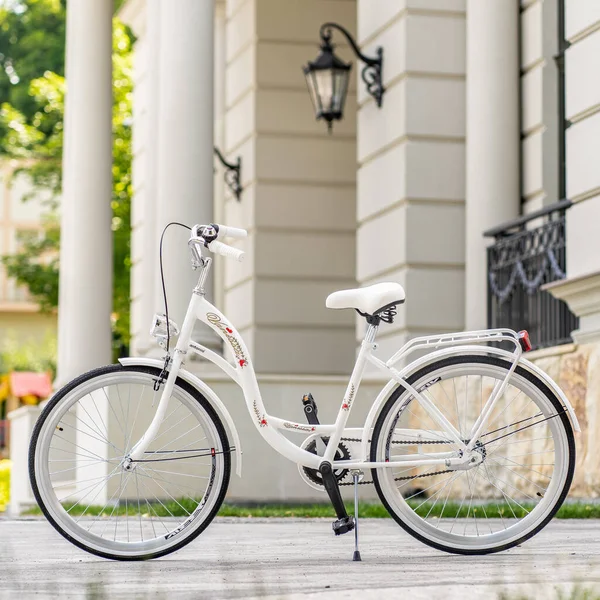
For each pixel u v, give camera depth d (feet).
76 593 13.38
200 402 17.35
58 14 117.60
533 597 12.29
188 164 38.11
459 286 38.91
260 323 51.55
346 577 14.66
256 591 13.21
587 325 31.09
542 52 37.70
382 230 40.22
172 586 14.01
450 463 17.29
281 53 52.11
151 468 17.56
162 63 38.86
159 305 37.96
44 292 104.53
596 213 30.32
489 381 17.84
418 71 39.04
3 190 171.94
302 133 52.16
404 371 17.25
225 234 17.33
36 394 150.20
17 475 51.52
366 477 17.88
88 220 50.03
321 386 36.81
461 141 39.29
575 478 31.07
